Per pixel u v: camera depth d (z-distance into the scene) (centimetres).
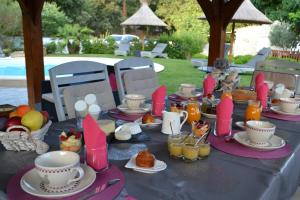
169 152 111
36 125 109
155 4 1703
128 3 1878
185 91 211
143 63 233
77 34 1348
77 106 130
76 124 139
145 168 96
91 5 1705
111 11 1798
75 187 81
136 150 113
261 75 215
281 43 1152
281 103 175
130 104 165
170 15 1569
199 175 95
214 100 172
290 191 119
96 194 80
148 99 208
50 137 124
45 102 270
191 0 1495
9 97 498
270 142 123
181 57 1247
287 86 271
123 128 127
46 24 1342
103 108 185
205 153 107
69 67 180
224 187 88
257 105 153
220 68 245
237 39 1170
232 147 119
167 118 133
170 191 84
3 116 119
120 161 103
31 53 342
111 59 1030
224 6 378
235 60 980
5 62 897
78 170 85
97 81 193
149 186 87
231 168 101
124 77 214
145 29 1628
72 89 168
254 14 754
